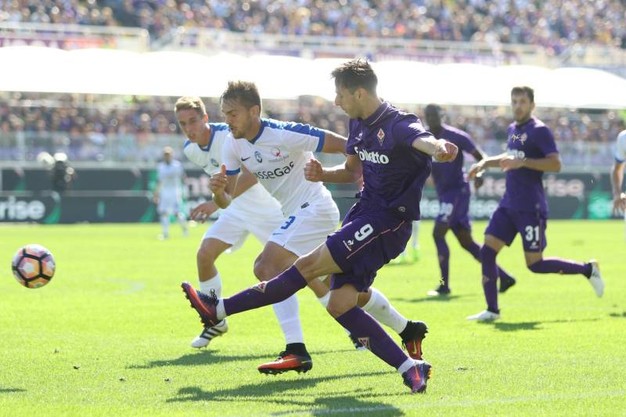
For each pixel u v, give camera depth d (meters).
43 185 104.88
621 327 33.75
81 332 33.03
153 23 131.12
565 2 154.88
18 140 104.56
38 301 41.81
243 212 30.78
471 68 116.75
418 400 21.73
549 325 34.41
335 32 140.25
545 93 116.44
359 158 22.95
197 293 22.42
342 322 22.39
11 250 69.19
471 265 60.50
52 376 24.94
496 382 23.78
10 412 20.73
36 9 124.44
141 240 81.25
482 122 127.31
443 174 45.38
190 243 77.81
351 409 20.84
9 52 103.19
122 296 43.62
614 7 156.88
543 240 37.22
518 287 47.97
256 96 26.03
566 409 20.80
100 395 22.56
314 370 25.75
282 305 25.12
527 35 148.38
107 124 114.62
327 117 120.69
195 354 28.45
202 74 105.94
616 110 137.88
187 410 20.92
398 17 145.00
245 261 63.50
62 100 118.44
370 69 22.00
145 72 104.12
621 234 90.38
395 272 55.97
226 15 137.12
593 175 118.25
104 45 112.06
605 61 130.88
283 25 139.00
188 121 30.62
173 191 85.81
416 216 22.61
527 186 36.59
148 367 26.27
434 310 39.03
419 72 114.19
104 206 106.69
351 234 22.16
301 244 26.56
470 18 147.38
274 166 26.95
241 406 21.33
